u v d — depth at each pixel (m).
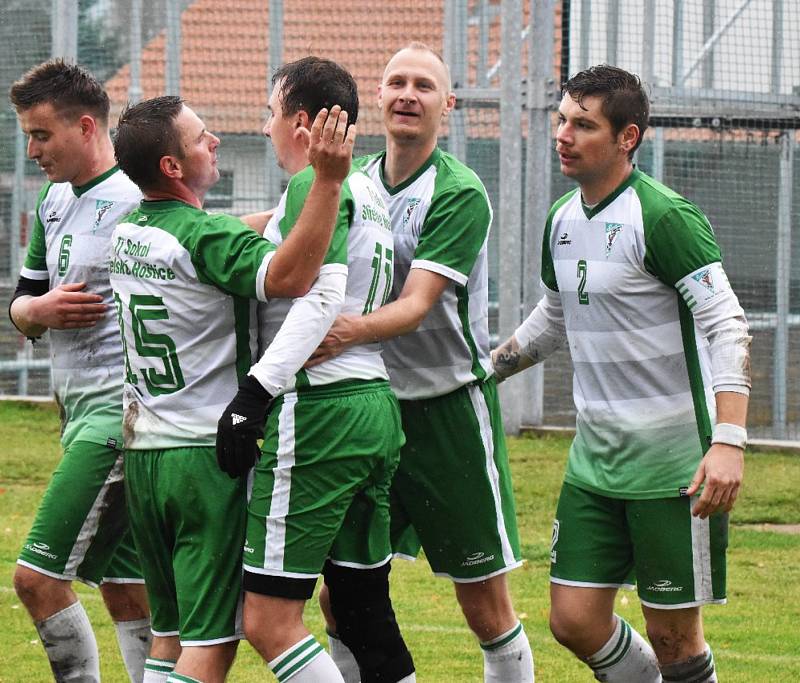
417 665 20.67
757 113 41.56
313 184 13.47
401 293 16.69
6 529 30.86
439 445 17.39
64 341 17.53
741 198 41.78
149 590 15.12
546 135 41.66
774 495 35.16
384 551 15.23
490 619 17.75
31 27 45.44
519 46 40.75
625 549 16.48
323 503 14.23
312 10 43.75
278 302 14.55
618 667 16.77
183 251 14.09
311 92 15.01
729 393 15.23
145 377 14.57
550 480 36.38
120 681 19.98
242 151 44.09
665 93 41.25
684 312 15.98
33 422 44.81
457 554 17.62
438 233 16.52
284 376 13.55
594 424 16.42
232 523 14.28
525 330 18.44
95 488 16.83
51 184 18.38
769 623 23.62
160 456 14.38
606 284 16.05
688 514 15.85
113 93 44.69
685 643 16.25
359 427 14.44
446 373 17.30
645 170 42.56
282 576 14.06
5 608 24.16
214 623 14.20
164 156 14.52
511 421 42.97
